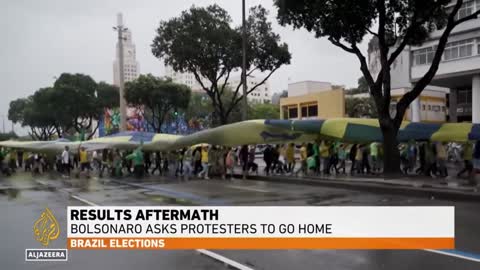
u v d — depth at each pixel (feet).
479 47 124.57
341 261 22.24
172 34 93.15
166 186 61.26
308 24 64.95
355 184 54.39
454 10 60.29
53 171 107.14
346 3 60.13
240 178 75.25
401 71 181.47
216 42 92.58
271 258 22.81
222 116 100.42
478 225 30.81
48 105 172.65
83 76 175.52
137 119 172.24
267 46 95.35
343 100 160.76
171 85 138.72
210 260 22.53
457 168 80.07
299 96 180.96
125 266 21.67
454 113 152.46
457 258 22.63
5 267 21.80
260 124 70.28
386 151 64.64
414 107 153.89
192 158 82.17
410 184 52.24
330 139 73.00
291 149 75.87
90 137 185.47
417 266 21.27
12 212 38.86
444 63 132.98
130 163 89.45
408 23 68.49
